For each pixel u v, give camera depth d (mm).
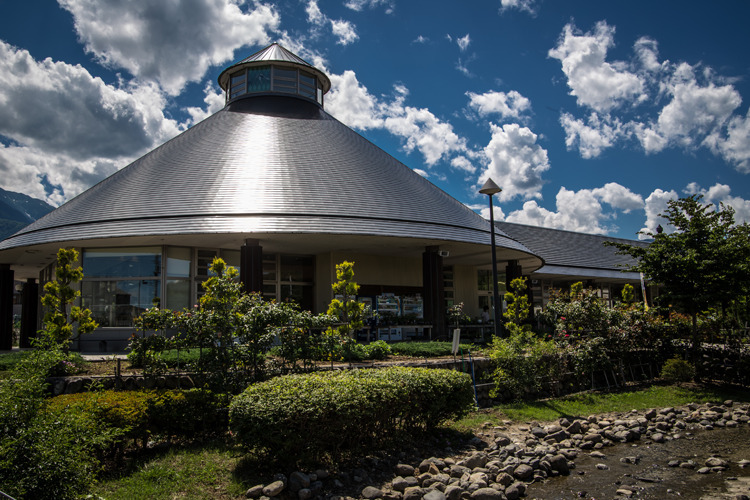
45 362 7297
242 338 8273
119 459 6352
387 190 19203
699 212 13875
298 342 8758
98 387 8266
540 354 11438
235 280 19016
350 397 6477
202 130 21672
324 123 23359
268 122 21781
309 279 21219
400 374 7754
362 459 6879
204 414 7301
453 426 8758
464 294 26172
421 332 20844
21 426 4633
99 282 17422
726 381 13930
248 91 24406
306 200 16828
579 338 13406
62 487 4512
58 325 11203
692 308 13961
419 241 18078
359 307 13047
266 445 6152
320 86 26141
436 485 6074
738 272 13102
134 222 15883
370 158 21719
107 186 18906
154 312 8102
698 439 9062
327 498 5637
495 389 11008
